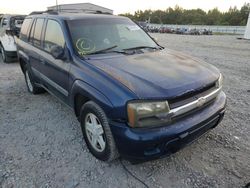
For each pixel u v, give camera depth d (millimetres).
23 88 5754
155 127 2303
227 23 89938
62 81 3391
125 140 2324
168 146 2355
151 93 2283
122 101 2303
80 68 2930
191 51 13430
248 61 9875
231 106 4605
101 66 2801
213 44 18922
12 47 8312
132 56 3195
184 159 2912
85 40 3336
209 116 2646
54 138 3414
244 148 3141
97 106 2600
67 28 3385
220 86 3045
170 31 50125
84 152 3072
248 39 27812
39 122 3912
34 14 5012
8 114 4234
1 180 2572
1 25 9461
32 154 3033
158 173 2682
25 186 2494
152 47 3775
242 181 2545
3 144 3264
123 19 4137
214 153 3025
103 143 2723
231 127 3713
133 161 2467
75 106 3213
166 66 2867
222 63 9336
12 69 7770
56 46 3291
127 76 2537
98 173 2688
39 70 4320
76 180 2584
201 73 2807
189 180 2568
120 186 2496
